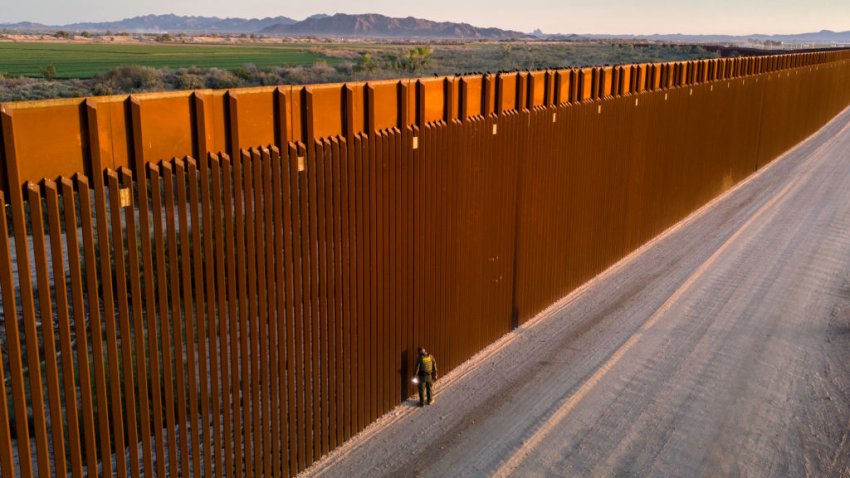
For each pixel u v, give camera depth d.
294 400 8.78
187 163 7.07
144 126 6.72
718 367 12.10
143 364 6.82
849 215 23.44
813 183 29.06
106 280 6.43
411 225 10.38
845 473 9.12
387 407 10.62
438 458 9.44
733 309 14.84
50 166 6.07
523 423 10.30
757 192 27.20
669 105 19.81
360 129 9.25
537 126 13.36
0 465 6.03
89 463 6.54
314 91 8.38
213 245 7.39
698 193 24.05
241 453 8.11
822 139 43.09
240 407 8.39
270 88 7.85
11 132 5.66
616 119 16.66
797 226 21.94
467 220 11.73
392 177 9.82
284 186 8.12
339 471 9.15
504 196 12.70
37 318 12.88
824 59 48.31
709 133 24.03
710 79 23.53
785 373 11.90
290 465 8.92
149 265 6.77
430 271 11.02
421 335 11.09
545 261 14.59
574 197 15.34
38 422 6.13
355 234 9.30
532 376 11.80
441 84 10.67
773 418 10.45
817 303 15.23
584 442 9.79
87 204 6.25
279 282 8.24
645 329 13.77
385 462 9.36
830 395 11.16
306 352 8.85
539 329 13.84
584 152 15.43
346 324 9.44
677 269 17.61
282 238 8.22
